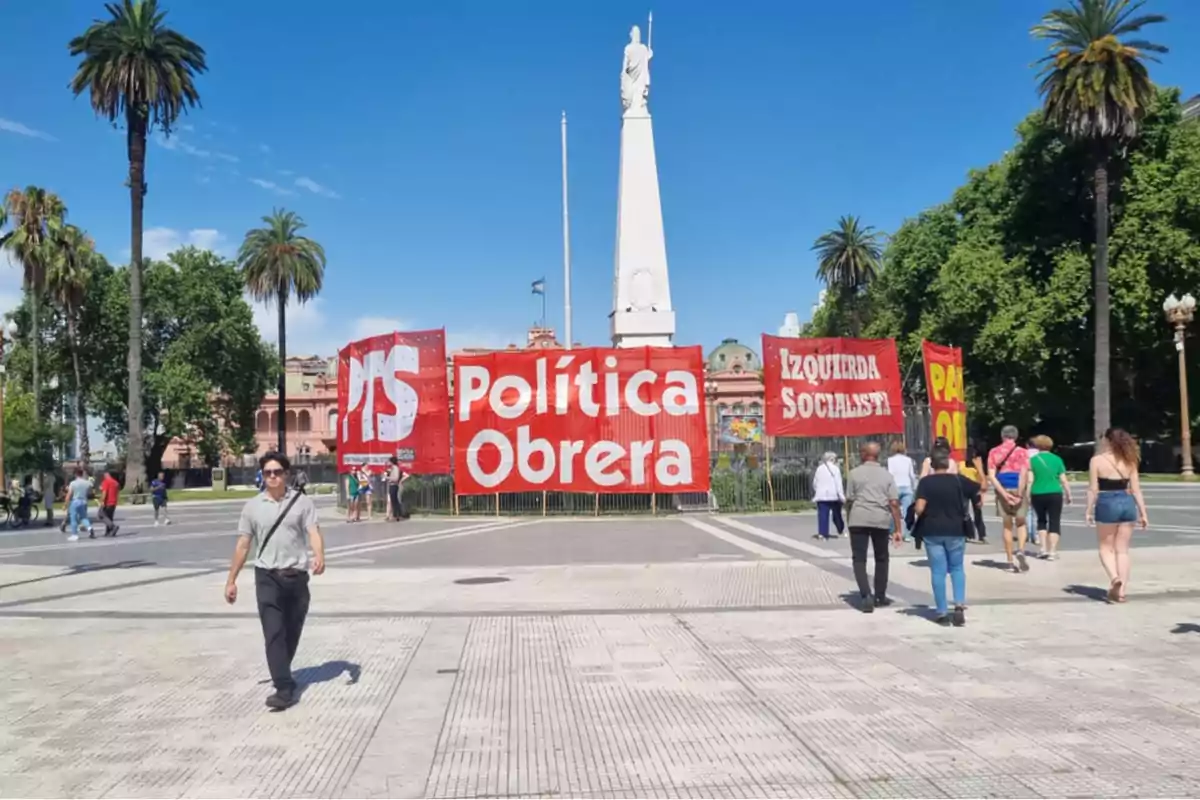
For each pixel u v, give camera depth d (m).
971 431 52.91
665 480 24.48
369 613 10.58
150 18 39.94
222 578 14.38
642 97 30.08
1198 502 25.97
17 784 5.15
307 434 94.81
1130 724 5.83
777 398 25.05
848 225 63.62
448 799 4.86
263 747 5.77
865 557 10.20
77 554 19.12
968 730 5.79
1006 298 42.72
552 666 7.83
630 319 29.53
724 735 5.84
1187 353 42.44
